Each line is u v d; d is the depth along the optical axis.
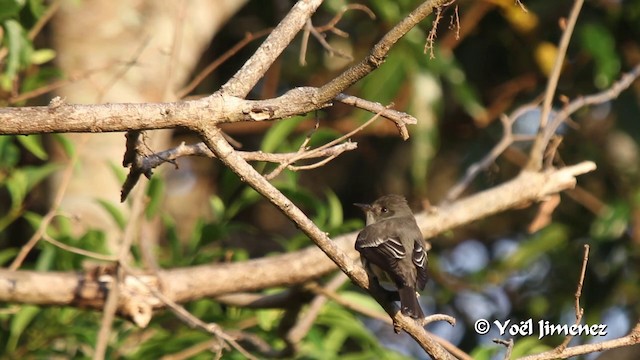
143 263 10.65
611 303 15.67
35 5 11.41
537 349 10.24
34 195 12.70
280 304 10.16
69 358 10.52
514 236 17.38
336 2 13.68
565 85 16.09
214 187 17.75
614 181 16.38
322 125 16.08
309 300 10.14
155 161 6.95
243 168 6.45
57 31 13.30
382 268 8.67
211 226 10.75
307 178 17.41
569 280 15.97
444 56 14.93
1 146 10.70
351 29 15.98
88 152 12.80
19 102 10.87
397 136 16.91
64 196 12.63
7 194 14.10
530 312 15.95
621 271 15.67
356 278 6.90
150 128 6.30
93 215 12.55
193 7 13.80
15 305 10.12
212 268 9.95
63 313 10.44
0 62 10.86
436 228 10.52
